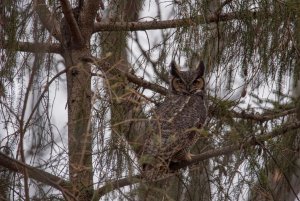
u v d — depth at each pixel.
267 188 11.45
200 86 13.67
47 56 10.90
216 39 12.09
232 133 11.43
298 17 11.97
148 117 10.10
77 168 8.60
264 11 11.90
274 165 12.43
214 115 12.15
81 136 9.50
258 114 12.68
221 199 11.25
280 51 12.09
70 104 11.54
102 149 9.44
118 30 12.80
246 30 11.95
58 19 12.08
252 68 12.02
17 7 10.89
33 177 9.68
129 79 12.33
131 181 8.74
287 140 12.57
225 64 11.96
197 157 11.79
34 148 10.23
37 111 10.37
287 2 11.91
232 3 11.93
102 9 13.50
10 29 10.88
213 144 11.75
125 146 9.31
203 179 11.91
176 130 12.12
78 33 12.62
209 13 11.89
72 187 9.17
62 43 12.34
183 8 11.59
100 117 9.84
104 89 9.61
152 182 8.76
